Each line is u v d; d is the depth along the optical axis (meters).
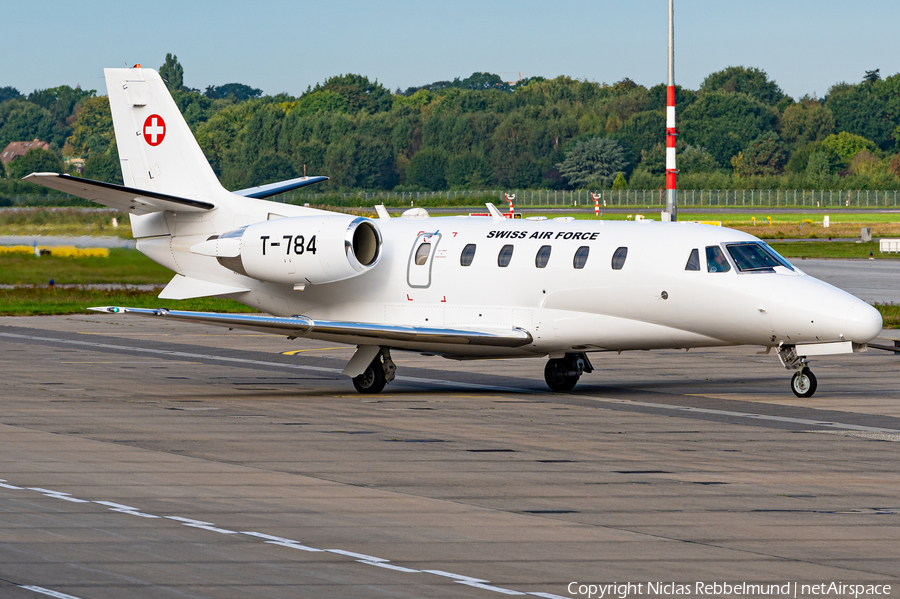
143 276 188.88
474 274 87.00
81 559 38.75
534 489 50.75
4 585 35.66
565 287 83.62
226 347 122.75
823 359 111.00
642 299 81.56
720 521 44.88
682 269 80.56
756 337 80.56
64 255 188.62
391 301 90.12
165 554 39.44
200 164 97.88
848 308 76.94
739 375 99.19
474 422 71.31
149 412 74.81
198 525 43.62
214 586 35.78
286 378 96.81
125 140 100.19
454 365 107.56
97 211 192.62
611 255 82.75
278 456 58.69
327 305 92.38
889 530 43.53
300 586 35.88
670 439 64.88
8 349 117.56
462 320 87.31
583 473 54.50
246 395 85.00
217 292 95.62
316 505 47.31
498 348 86.56
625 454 59.81
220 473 53.97
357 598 34.72
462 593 35.28
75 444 61.78
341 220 87.19
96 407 77.00
